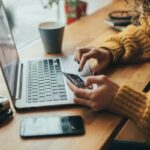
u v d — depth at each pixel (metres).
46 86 0.84
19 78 0.87
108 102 0.72
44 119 0.71
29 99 0.77
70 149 0.61
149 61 1.02
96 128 0.68
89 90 0.74
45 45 1.09
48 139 0.64
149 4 0.99
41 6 2.28
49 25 1.09
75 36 1.24
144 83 0.87
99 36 1.23
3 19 0.96
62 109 0.75
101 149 0.62
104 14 1.50
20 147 0.62
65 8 1.99
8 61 0.83
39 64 0.98
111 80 0.83
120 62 1.01
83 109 0.75
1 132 0.67
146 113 0.70
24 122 0.70
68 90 0.81
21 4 2.17
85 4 2.01
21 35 1.76
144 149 0.98
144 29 1.09
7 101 0.73
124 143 1.00
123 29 1.23
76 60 0.99
